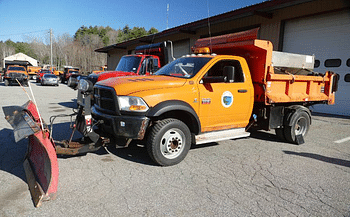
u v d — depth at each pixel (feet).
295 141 21.03
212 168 15.30
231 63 19.03
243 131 19.47
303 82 21.93
